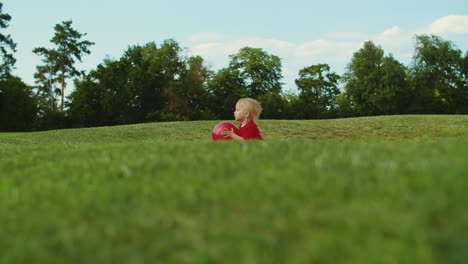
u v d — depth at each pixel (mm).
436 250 1590
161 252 1783
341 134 19125
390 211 1995
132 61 53844
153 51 54000
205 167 3285
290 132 19875
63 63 61500
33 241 1909
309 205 2174
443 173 2535
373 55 53188
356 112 54906
